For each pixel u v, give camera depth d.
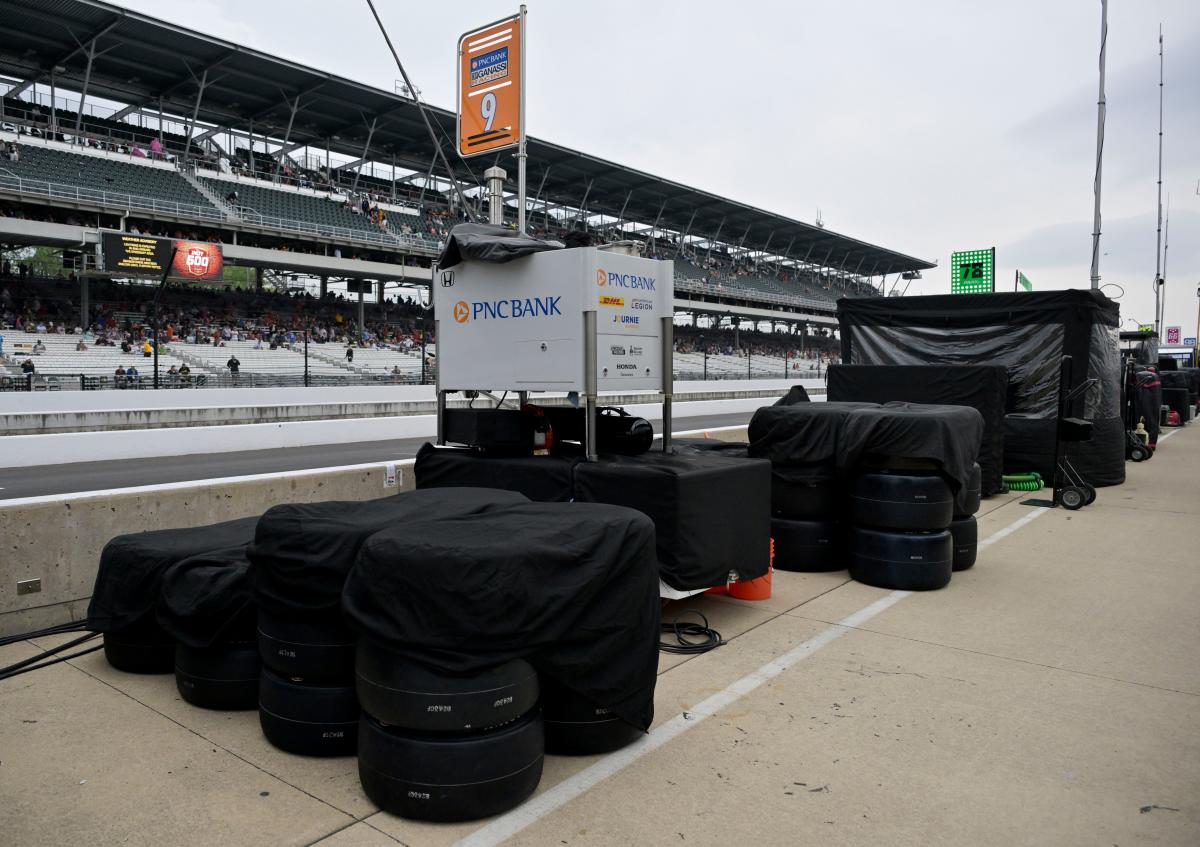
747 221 65.81
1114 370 12.70
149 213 34.44
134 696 4.24
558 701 3.61
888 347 13.48
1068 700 4.29
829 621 5.72
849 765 3.56
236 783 3.35
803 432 7.10
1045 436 12.15
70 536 5.19
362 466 7.06
